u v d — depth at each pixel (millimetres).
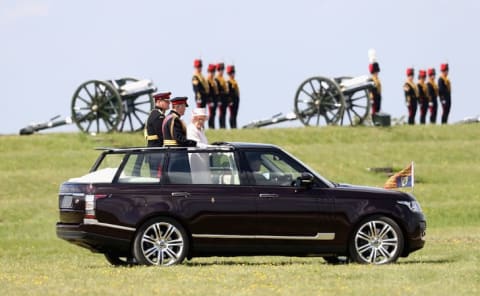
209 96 142000
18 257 65625
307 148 132250
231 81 144500
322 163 124750
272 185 52938
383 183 117500
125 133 133000
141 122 136625
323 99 148375
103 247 51906
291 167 53406
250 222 52500
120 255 54281
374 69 147625
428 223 95750
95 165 52969
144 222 51812
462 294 41656
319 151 130875
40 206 95500
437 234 83625
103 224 51469
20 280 45938
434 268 49969
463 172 124438
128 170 52344
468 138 146875
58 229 52406
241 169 52875
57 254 68812
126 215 51562
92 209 51438
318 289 42781
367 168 124188
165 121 58656
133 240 51781
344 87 148125
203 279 45562
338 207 53156
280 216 52688
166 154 52625
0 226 85750
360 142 139750
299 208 52812
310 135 140875
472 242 73188
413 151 135500
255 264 54000
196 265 52312
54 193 103312
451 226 94312
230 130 139250
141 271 48531
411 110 156000
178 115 58625
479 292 42281
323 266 51438
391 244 53500
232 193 52438
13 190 103125
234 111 145750
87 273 48375
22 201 97375
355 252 53312
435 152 135625
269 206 52625
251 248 52625
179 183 52312
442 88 157250
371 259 53344
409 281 45281
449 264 52719
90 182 52000
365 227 53344
